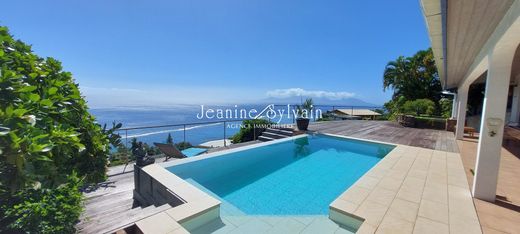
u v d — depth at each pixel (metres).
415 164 4.39
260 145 6.22
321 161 5.72
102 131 1.80
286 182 4.42
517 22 2.09
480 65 4.06
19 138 0.92
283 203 3.57
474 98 12.51
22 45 1.51
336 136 7.72
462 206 2.75
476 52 4.06
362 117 18.39
